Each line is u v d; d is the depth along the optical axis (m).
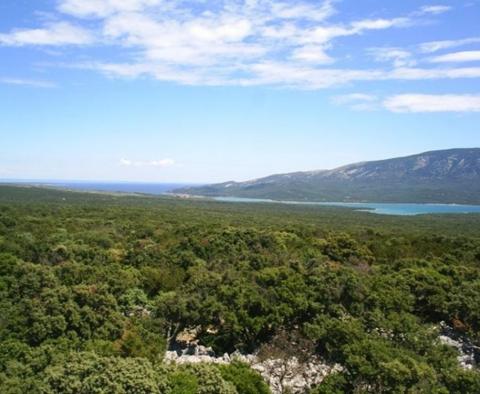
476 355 32.22
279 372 25.36
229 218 117.25
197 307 33.41
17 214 90.56
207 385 19.77
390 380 21.69
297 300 33.47
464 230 108.19
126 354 25.62
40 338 27.05
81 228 77.62
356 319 31.00
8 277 37.12
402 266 49.69
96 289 31.89
